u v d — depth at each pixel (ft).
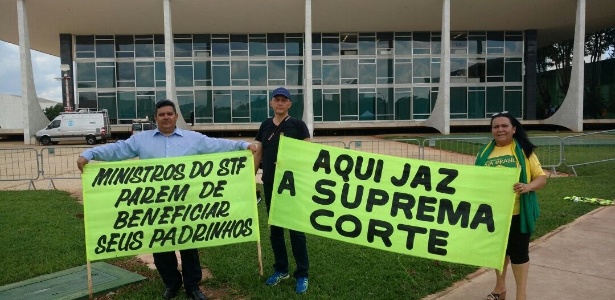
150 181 13.99
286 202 14.40
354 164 14.40
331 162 14.46
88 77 109.81
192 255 13.92
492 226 13.02
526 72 114.52
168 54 91.81
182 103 110.63
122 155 13.91
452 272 15.65
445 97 97.76
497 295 13.21
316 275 15.35
